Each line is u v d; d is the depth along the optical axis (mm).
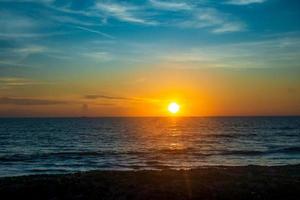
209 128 131250
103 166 38062
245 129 121875
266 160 43344
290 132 104375
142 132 106938
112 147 61406
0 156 48844
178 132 106375
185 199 17328
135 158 45125
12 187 18859
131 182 20203
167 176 22188
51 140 78312
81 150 56781
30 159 45500
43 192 18391
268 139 79125
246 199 17375
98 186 19141
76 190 18641
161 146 62312
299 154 49938
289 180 20984
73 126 151250
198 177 21969
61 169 36469
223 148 58281
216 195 17703
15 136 90438
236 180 21047
